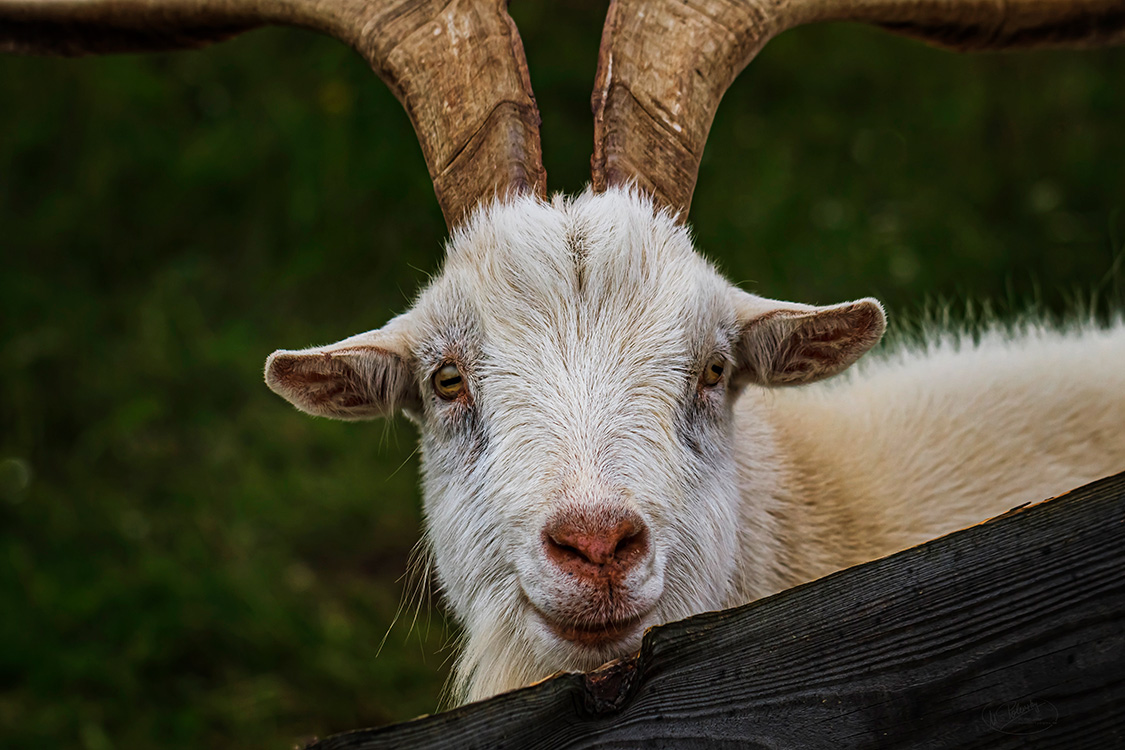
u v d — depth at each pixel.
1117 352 3.42
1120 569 1.54
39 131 7.22
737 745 1.67
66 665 4.58
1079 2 3.17
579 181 6.79
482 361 2.48
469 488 2.51
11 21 3.29
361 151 7.07
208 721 4.51
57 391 6.02
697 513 2.47
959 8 3.13
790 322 2.66
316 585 5.13
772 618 1.69
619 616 2.18
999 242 6.32
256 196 7.09
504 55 2.62
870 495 3.13
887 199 6.75
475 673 2.63
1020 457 3.21
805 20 2.91
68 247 6.82
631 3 2.68
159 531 5.35
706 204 6.64
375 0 2.83
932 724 1.60
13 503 5.39
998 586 1.60
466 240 2.59
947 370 3.48
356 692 4.64
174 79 7.58
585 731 1.68
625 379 2.36
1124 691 1.52
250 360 6.22
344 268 6.73
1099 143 6.83
